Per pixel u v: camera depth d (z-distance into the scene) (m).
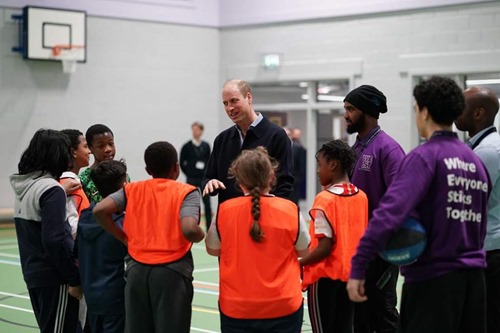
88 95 14.69
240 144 4.89
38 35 13.80
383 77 13.70
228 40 16.09
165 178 4.16
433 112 3.56
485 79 12.59
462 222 3.47
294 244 3.94
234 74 15.98
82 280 4.38
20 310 7.25
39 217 4.43
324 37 14.53
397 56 13.50
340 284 4.38
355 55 14.08
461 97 3.55
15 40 13.82
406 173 3.42
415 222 3.43
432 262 3.47
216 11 16.20
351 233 4.38
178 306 3.99
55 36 13.98
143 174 15.42
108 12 14.87
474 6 12.48
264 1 15.44
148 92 15.44
